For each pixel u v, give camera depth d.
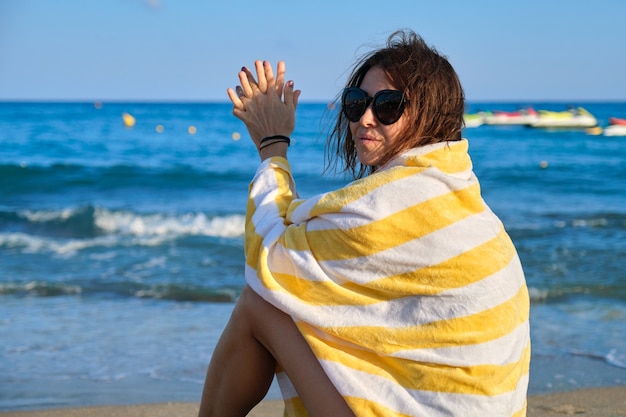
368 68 2.00
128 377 4.50
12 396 4.09
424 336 1.80
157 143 36.78
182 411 3.80
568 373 4.63
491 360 1.80
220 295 7.11
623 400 4.02
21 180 18.11
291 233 1.91
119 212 12.85
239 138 41.53
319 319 1.86
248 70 2.32
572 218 13.66
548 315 6.34
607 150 34.16
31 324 5.88
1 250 9.64
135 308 6.55
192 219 12.96
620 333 5.70
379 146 1.96
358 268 1.82
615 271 8.25
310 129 52.75
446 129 1.93
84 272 8.29
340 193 1.83
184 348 5.18
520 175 22.58
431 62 1.95
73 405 3.94
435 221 1.77
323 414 1.87
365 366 1.85
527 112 53.56
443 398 1.79
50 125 51.00
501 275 1.83
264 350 2.06
